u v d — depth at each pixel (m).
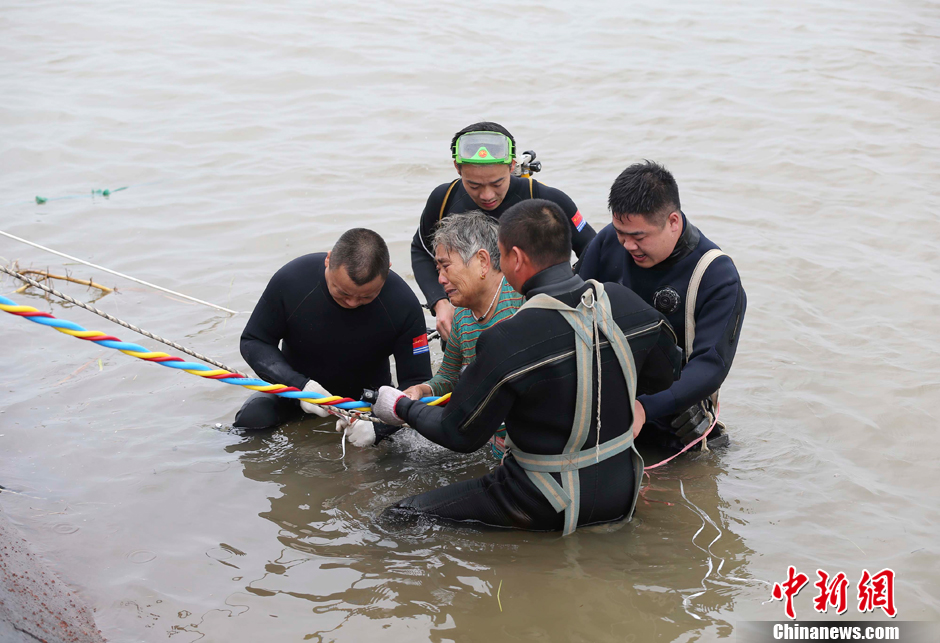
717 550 3.28
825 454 3.98
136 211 7.01
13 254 6.16
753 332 5.14
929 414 4.23
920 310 5.34
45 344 4.97
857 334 5.09
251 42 11.77
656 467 3.92
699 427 3.89
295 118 9.33
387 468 3.97
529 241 3.02
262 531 3.42
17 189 7.43
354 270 3.79
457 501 3.47
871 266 5.96
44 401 4.37
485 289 3.64
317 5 13.61
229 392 4.57
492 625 2.87
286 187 7.51
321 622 2.88
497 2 14.16
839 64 11.06
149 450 3.99
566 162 8.20
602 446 3.21
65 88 10.01
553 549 3.29
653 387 3.39
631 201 3.44
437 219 4.68
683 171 7.94
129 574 3.11
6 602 2.62
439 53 11.62
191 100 9.77
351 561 3.23
